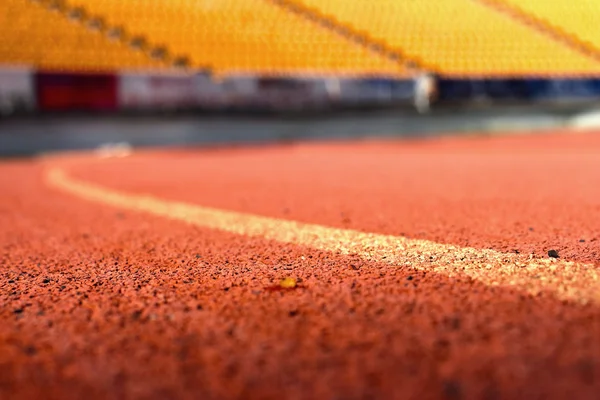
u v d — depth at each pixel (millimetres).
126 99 13555
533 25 17719
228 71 14273
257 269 2080
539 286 1577
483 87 15148
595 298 1430
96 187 6742
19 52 13312
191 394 984
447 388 944
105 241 3104
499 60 15758
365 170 7805
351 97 14734
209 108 14078
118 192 6008
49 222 4090
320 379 1016
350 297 1567
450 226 3074
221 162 10109
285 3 16969
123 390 1021
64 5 15102
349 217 3602
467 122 15328
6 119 12836
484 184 5660
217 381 1034
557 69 15617
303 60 14906
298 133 14719
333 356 1124
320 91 14594
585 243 2377
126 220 3994
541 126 15570
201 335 1307
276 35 15531
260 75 14297
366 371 1039
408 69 15203
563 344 1116
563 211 3604
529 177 6258
